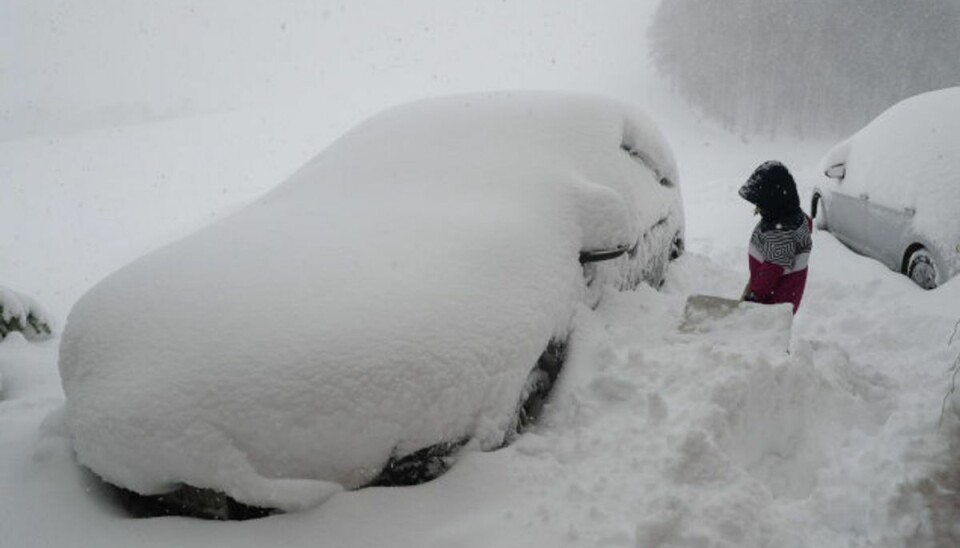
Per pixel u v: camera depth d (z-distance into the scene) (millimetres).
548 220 3160
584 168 3590
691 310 3602
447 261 2676
